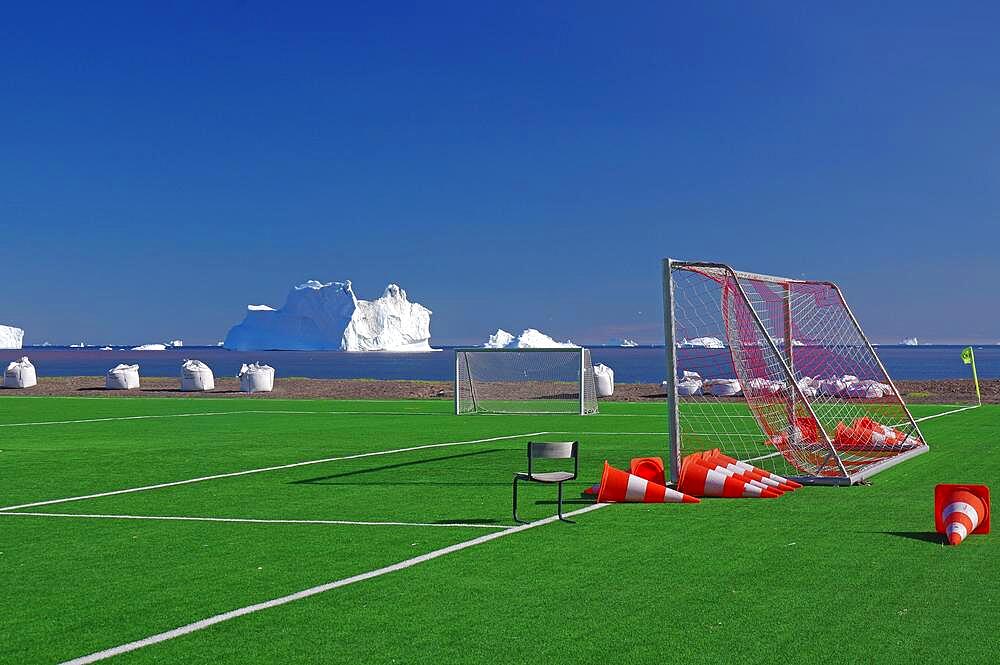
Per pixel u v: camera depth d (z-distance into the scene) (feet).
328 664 19.54
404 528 34.04
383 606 23.70
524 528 33.78
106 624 22.48
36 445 65.31
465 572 27.17
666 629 21.67
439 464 53.83
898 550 29.84
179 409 104.73
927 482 45.14
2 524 35.60
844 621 22.21
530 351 102.63
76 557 29.73
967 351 109.19
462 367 105.50
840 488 43.42
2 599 24.79
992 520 34.71
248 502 40.45
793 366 56.75
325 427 80.74
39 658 20.06
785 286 57.06
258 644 20.83
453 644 20.72
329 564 28.37
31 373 147.13
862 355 69.21
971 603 23.67
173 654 20.22
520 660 19.69
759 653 19.99
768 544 30.78
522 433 74.90
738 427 81.46
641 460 43.21
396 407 108.99
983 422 80.43
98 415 95.04
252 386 135.64
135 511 38.37
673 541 31.37
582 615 22.81
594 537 32.07
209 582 26.35
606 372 127.03
